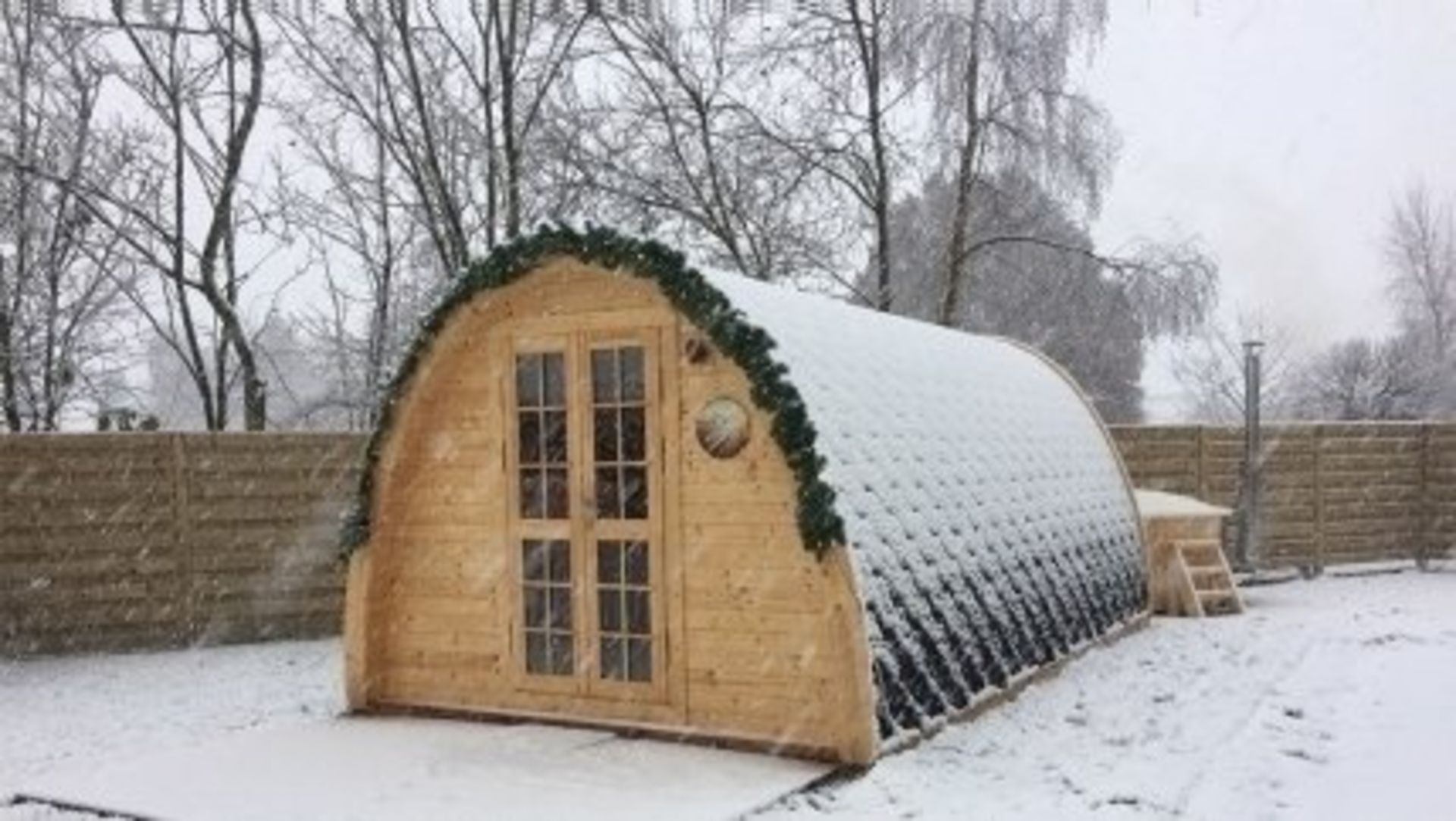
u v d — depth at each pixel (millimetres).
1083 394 11938
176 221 17625
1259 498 14141
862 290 18188
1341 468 15062
